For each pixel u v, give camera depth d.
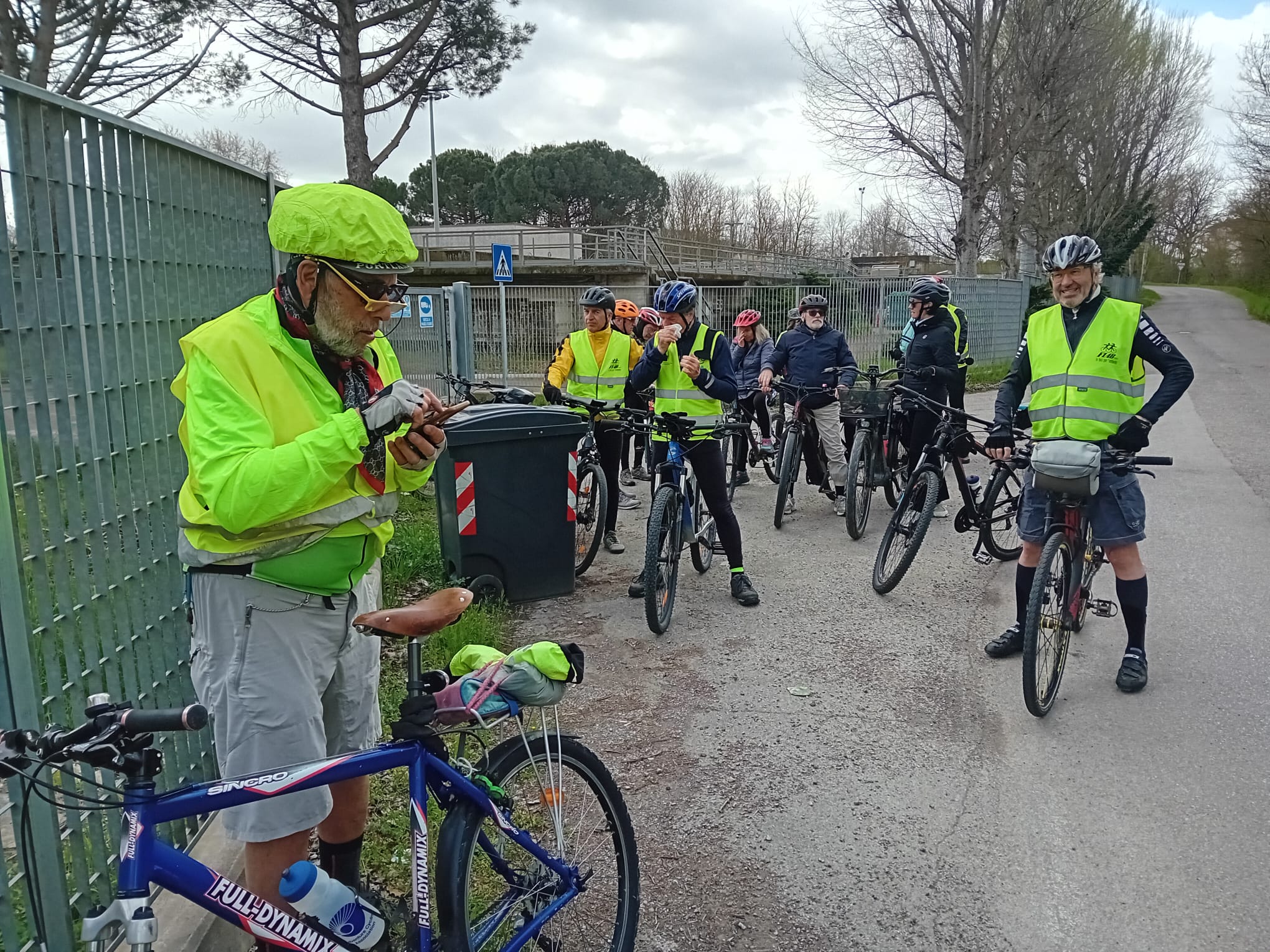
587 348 6.88
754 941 2.75
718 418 5.69
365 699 2.42
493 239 36.06
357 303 2.04
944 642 5.04
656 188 56.38
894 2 23.28
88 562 2.39
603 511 6.29
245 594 2.10
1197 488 8.43
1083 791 3.51
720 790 3.58
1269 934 2.71
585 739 4.00
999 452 4.55
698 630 5.28
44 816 2.16
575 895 2.49
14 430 2.12
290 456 1.85
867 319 18.67
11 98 2.11
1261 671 4.51
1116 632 5.07
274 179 3.67
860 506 7.34
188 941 2.47
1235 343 27.77
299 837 2.23
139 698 2.63
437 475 5.78
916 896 2.94
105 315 2.48
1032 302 28.39
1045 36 23.50
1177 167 44.91
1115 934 2.74
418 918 2.14
